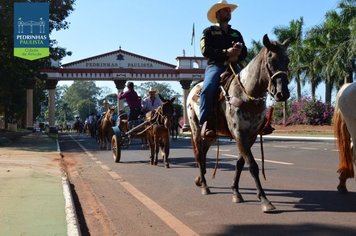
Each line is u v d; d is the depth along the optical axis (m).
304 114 50.56
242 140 7.34
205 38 8.20
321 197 8.28
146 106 16.66
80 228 6.35
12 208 7.11
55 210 6.96
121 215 7.33
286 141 28.70
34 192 8.54
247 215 7.05
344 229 6.05
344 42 41.88
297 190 9.12
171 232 6.23
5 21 29.64
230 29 8.43
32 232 5.71
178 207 7.82
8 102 49.31
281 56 6.71
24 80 36.69
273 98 6.77
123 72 57.41
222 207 7.70
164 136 14.23
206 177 11.47
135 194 9.19
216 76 8.07
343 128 8.16
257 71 7.09
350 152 8.19
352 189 9.09
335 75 45.38
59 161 15.34
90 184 10.63
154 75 58.59
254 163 7.32
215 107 8.05
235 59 7.94
